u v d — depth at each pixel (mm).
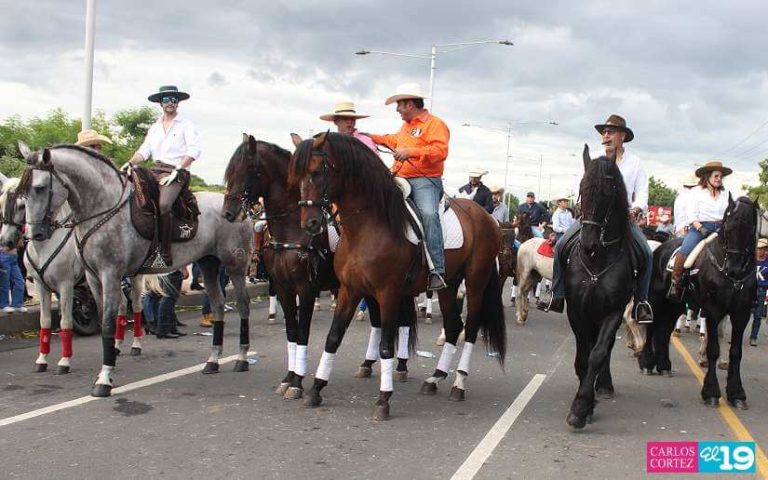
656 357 8938
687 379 8664
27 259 7871
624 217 6320
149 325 10711
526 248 12633
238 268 8305
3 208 8133
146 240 7539
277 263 7137
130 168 7680
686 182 13555
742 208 7086
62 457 5160
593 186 6188
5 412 6293
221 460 5188
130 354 9086
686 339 12109
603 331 6340
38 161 6832
